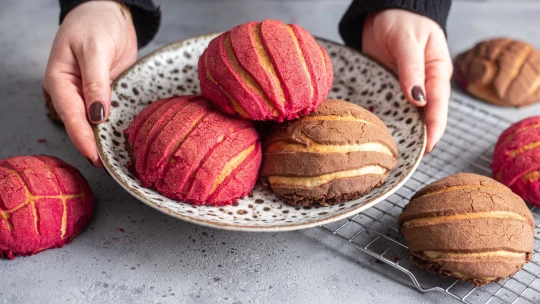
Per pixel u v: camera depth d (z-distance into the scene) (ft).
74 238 1.82
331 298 1.69
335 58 2.22
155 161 1.73
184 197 1.73
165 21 2.93
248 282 1.73
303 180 1.74
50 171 1.77
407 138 1.94
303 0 3.20
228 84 1.73
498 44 2.51
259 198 1.80
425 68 2.19
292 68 1.72
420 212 1.70
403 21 2.23
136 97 2.04
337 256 1.80
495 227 1.64
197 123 1.76
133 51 2.32
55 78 1.98
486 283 1.68
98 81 1.92
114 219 1.89
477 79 2.41
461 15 3.05
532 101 2.40
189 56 2.18
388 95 2.09
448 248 1.63
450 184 1.75
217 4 3.12
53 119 2.25
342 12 3.10
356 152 1.73
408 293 1.71
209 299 1.68
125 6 2.30
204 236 1.85
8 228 1.70
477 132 2.30
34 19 2.91
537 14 3.07
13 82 2.47
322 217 1.64
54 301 1.65
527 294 1.70
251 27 1.81
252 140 1.79
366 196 1.73
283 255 1.80
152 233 1.85
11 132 2.21
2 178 1.73
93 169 2.06
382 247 1.82
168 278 1.73
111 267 1.75
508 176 1.95
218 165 1.72
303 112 1.77
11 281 1.69
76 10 2.17
